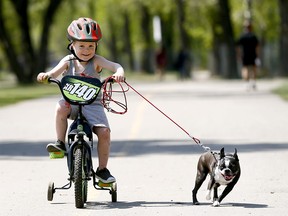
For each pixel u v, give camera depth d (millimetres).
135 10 73750
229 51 51812
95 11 72250
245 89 35812
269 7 65000
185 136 17906
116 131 19250
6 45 50031
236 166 9523
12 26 61469
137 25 87250
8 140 17734
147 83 49188
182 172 12734
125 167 13352
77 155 9680
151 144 16562
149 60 72812
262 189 11102
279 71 50531
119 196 10719
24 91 40719
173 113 23688
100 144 9977
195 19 65062
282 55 50219
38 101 30953
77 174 9641
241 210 9609
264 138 17141
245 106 25625
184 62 55438
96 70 10188
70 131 9859
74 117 10055
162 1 65062
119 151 15492
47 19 49906
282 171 12648
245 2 57688
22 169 13281
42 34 50000
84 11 69438
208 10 63875
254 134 17891
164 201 10312
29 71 50469
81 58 10031
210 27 65062
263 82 43188
